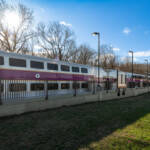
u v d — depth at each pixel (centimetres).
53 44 3622
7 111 723
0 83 721
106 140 462
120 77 2180
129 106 1162
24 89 895
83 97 1274
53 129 571
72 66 1503
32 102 859
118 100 1619
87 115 821
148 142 446
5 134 510
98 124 643
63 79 1375
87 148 406
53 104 988
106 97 1577
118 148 405
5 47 2539
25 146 418
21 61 1051
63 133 527
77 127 599
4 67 946
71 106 1117
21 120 682
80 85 1552
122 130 561
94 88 1617
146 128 585
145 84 3234
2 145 423
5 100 760
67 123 656
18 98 832
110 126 614
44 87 1055
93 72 1748
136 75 2830
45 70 1213
